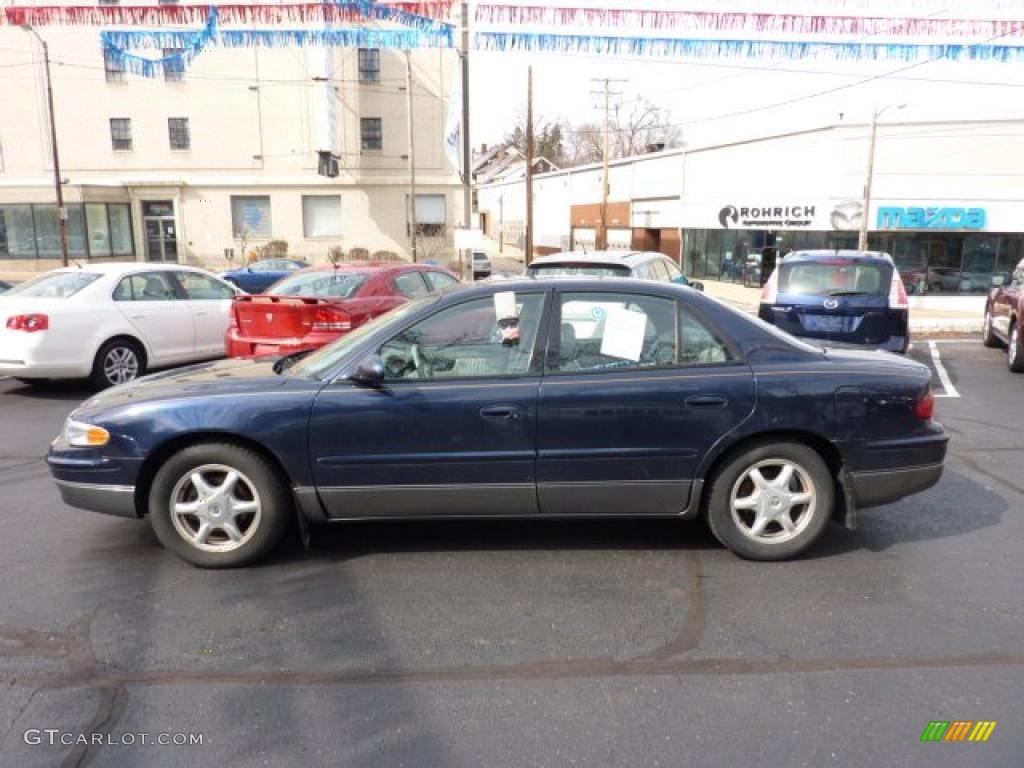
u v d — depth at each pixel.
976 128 25.48
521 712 3.04
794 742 2.86
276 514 4.27
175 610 3.86
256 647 3.52
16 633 3.63
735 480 4.29
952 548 4.61
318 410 4.14
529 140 36.19
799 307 8.99
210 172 37.16
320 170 36.25
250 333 8.28
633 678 3.27
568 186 53.69
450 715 3.03
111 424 4.18
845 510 4.35
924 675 3.29
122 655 3.45
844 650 3.48
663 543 4.67
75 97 36.28
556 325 4.30
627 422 4.17
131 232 37.53
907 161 26.23
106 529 4.92
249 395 4.19
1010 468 6.25
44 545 4.67
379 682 3.25
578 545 4.64
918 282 26.98
